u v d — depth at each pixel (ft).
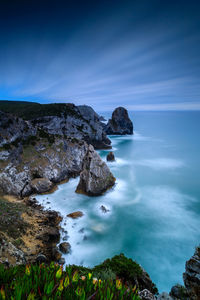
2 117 153.99
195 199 133.28
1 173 124.06
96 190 128.16
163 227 99.55
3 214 79.77
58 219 96.53
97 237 88.38
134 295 9.38
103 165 138.92
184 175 183.62
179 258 77.66
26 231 74.54
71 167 165.37
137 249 82.69
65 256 72.33
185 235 93.25
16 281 9.64
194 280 28.35
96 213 108.88
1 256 41.24
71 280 9.68
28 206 107.65
